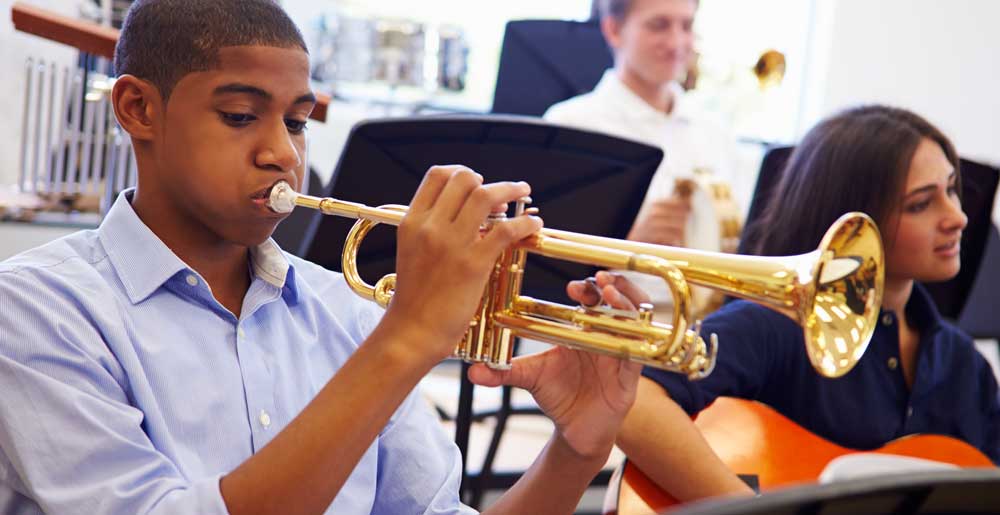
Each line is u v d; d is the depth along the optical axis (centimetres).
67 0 304
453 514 127
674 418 153
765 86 325
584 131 185
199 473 109
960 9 471
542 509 121
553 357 118
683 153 342
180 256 116
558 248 106
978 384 190
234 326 117
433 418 134
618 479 156
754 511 56
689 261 108
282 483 95
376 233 181
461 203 99
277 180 111
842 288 110
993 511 64
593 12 353
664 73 331
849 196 177
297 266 133
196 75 108
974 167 217
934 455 172
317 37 400
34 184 223
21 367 103
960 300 234
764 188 204
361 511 121
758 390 174
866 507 62
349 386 97
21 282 107
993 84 478
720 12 469
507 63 351
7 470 107
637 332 105
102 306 109
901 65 474
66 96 218
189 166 110
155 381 110
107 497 100
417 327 98
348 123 395
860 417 178
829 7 467
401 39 396
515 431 371
